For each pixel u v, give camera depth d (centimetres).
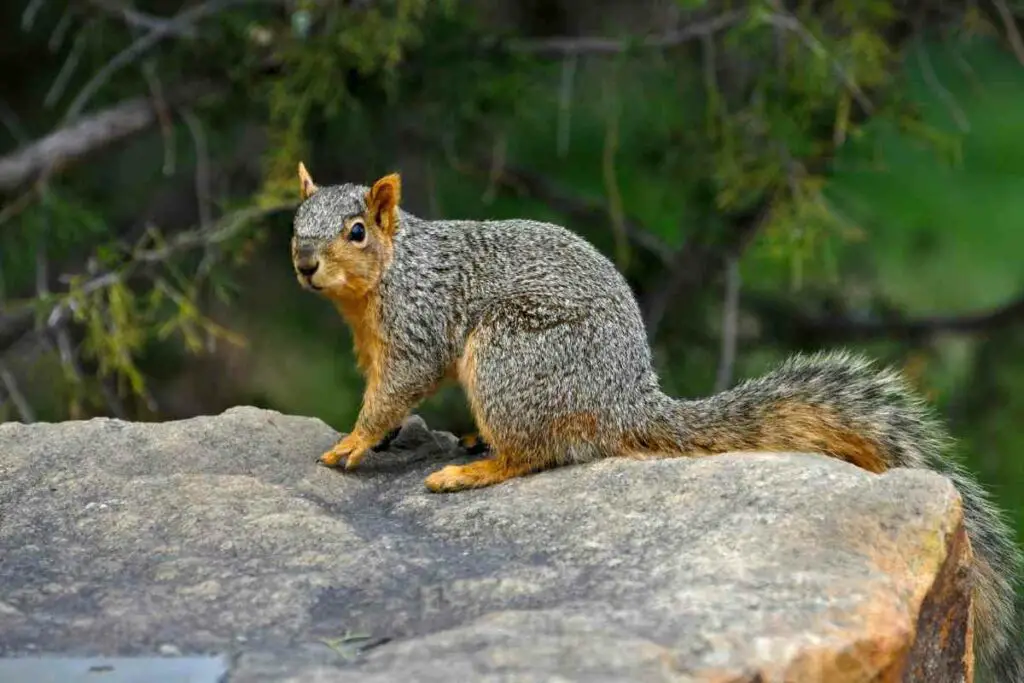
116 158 1653
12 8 1670
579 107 1614
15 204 1400
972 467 1574
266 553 715
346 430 1549
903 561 662
